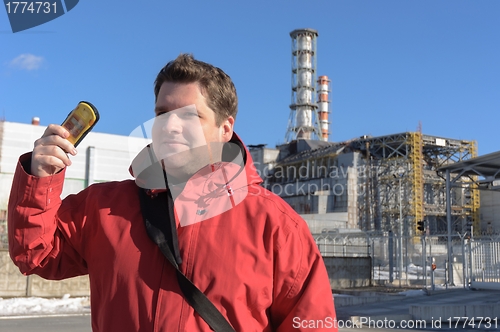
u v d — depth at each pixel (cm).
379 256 3136
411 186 6512
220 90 179
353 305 1636
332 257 2306
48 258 175
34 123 3416
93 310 173
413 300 1764
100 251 171
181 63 177
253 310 168
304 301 174
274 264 172
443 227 6988
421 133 6662
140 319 158
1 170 2394
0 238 1986
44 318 1259
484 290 2061
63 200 185
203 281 163
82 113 156
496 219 6800
